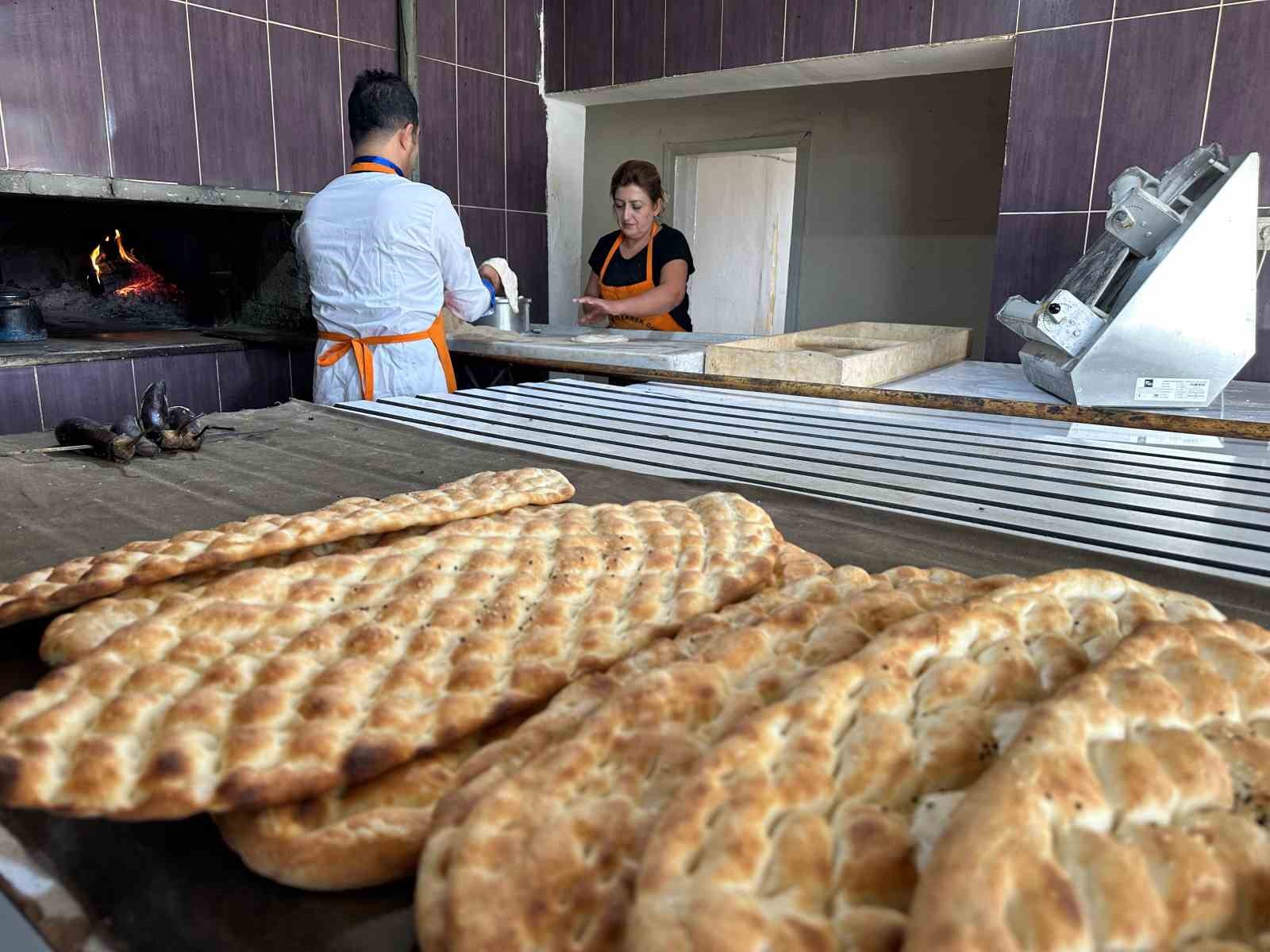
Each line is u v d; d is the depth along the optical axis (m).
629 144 5.69
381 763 0.54
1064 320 2.23
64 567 0.84
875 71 4.50
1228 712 0.50
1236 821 0.41
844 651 0.61
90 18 3.49
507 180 5.37
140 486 1.31
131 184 3.68
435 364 3.01
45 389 3.40
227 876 0.52
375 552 0.85
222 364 3.95
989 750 0.48
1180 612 0.66
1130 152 3.58
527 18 5.26
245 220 4.55
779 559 0.87
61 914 0.49
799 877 0.39
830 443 1.66
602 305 4.04
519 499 1.08
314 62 4.29
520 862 0.43
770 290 7.76
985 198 4.46
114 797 0.49
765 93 5.08
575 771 0.49
